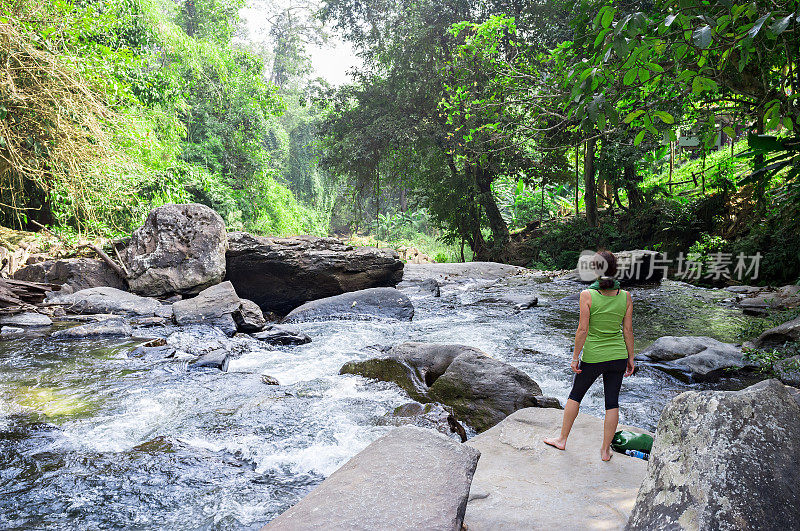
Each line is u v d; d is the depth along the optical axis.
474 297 14.78
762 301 11.87
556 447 4.25
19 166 12.46
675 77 6.00
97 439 5.07
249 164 29.56
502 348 8.80
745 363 7.41
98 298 10.81
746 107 10.67
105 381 6.75
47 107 12.15
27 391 6.30
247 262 12.67
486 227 27.97
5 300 10.18
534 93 12.07
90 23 14.05
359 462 2.93
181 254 12.09
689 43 5.08
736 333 9.66
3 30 11.05
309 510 2.50
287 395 6.37
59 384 6.59
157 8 21.17
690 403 2.36
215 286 11.23
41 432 5.14
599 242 21.86
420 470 2.81
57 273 11.95
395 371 6.82
